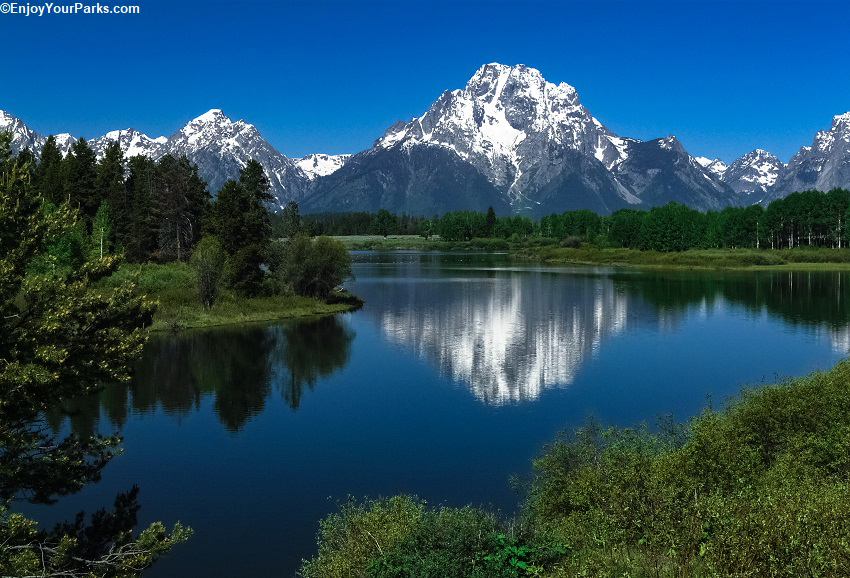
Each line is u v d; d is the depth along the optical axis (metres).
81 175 102.69
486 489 26.16
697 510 13.30
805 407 20.31
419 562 14.39
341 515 23.23
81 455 17.91
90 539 17.41
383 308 80.81
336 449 31.17
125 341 17.98
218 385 43.53
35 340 16.20
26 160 17.47
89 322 17.59
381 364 49.84
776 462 17.55
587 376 45.75
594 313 76.12
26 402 15.80
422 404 39.03
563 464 20.92
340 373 47.00
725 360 50.53
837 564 10.53
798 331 63.38
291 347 56.22
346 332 63.53
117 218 101.31
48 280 17.33
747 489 14.20
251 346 56.47
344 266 83.31
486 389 42.56
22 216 16.78
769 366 48.31
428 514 18.36
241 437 33.06
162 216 105.00
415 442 32.16
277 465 29.20
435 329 65.69
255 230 81.44
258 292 79.44
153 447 31.56
